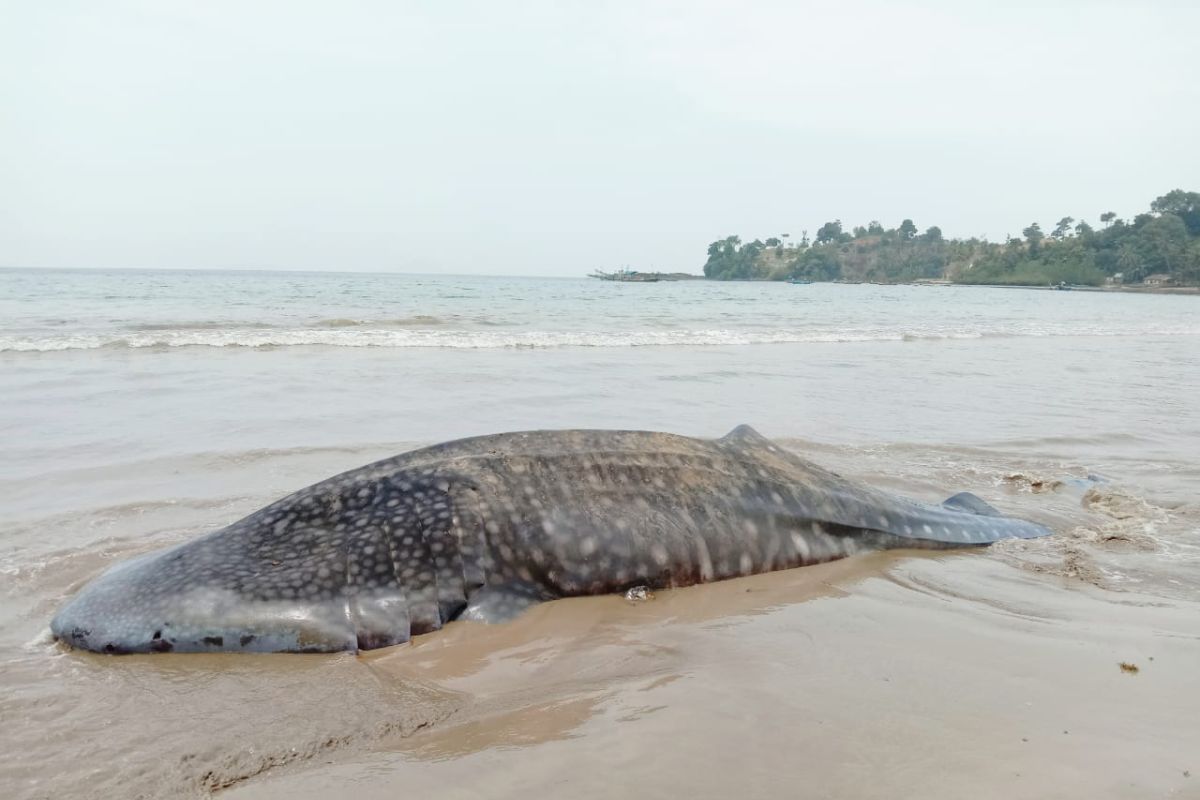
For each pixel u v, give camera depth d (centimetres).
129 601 392
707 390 1192
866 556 536
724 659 375
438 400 1039
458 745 299
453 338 1831
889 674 355
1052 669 359
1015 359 1831
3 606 427
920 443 866
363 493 446
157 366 1283
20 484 633
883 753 287
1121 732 302
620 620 427
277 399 1019
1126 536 568
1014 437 916
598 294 6488
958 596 463
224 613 386
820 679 351
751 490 520
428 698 340
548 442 497
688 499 497
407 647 393
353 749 299
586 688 346
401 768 283
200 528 540
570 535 456
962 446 856
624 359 1581
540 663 376
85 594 406
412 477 454
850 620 425
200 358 1409
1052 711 319
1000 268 18750
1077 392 1298
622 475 492
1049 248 18325
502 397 1071
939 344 2212
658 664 371
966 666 363
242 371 1248
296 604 393
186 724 315
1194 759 282
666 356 1666
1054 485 704
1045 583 484
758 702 328
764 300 6003
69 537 521
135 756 291
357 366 1352
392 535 425
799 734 301
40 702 330
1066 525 610
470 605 424
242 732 309
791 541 516
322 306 3181
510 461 475
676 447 525
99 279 7088
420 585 414
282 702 335
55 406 931
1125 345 2416
